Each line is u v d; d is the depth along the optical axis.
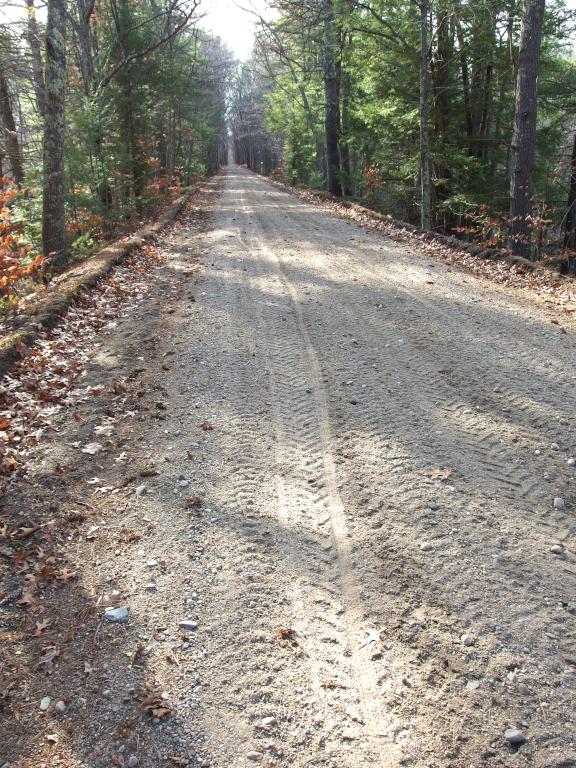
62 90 11.23
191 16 21.97
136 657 2.71
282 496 3.85
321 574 3.21
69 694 2.54
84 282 8.17
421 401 5.10
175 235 14.02
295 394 5.29
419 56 17.00
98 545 3.43
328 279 9.30
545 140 19.75
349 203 20.14
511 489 3.87
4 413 4.80
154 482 4.00
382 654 2.72
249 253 11.48
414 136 19.69
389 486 3.92
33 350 5.96
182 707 2.48
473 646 2.74
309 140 41.66
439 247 11.86
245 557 3.32
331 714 2.45
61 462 4.23
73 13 21.47
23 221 12.98
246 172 79.25
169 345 6.43
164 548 3.39
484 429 4.62
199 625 2.88
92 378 5.61
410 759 2.27
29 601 3.02
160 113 29.81
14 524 3.57
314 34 18.56
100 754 2.29
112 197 17.83
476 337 6.65
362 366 5.87
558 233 19.58
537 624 2.85
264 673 2.63
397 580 3.15
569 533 3.47
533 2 11.90
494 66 17.98
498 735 2.35
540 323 7.16
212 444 4.44
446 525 3.54
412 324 7.09
